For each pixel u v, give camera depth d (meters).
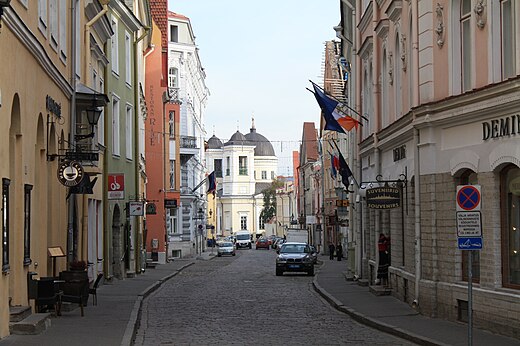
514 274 16.50
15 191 16.38
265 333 18.11
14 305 16.47
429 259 20.02
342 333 18.19
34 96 17.64
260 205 154.88
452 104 18.23
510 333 16.03
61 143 21.55
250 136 168.38
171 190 62.03
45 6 19.06
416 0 20.59
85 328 17.20
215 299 27.86
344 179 32.88
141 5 44.16
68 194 22.88
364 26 32.22
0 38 14.02
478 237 13.89
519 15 15.77
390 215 26.59
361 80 33.88
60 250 20.12
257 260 69.94
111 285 32.47
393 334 17.72
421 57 20.19
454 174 18.64
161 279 37.44
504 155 16.25
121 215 36.75
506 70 16.86
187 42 75.88
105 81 32.22
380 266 27.67
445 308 19.19
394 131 23.77
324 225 80.06
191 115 80.00
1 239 14.38
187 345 15.96
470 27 18.41
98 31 30.22
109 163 33.47
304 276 43.53
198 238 85.25
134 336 17.11
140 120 44.88
